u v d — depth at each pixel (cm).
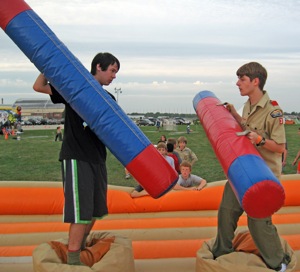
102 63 321
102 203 323
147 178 295
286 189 523
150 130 4147
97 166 315
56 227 463
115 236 350
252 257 315
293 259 329
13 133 3400
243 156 291
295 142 2525
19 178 1220
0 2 297
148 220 485
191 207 516
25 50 300
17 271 364
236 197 303
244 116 342
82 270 290
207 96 401
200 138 2944
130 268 321
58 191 504
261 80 328
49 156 1812
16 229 457
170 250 411
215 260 317
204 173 1293
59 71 295
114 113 296
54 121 5338
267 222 308
